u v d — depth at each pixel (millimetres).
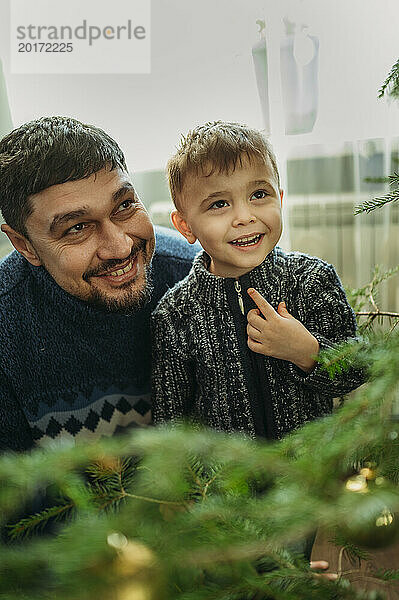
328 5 1586
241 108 1676
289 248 1797
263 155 851
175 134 1694
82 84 1654
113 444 343
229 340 917
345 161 1691
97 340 947
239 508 302
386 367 356
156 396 951
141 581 262
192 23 1620
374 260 1753
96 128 829
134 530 285
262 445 354
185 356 936
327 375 815
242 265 863
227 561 282
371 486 284
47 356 946
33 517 365
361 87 1631
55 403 974
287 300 909
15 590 274
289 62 1626
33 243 818
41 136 776
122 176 803
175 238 1076
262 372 903
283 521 270
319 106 1655
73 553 261
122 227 814
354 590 343
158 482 332
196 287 934
